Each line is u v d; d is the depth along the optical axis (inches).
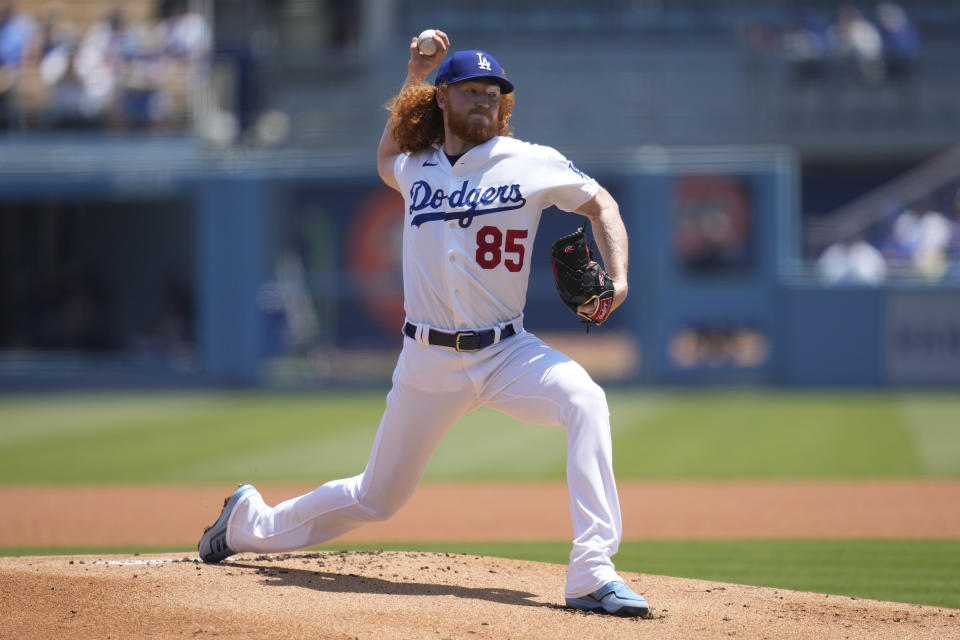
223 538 665.0
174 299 2849.4
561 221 2620.6
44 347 2874.0
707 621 560.7
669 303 2443.4
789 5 3189.0
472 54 585.9
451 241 581.6
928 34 3161.9
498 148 585.0
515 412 595.8
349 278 2623.0
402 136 613.0
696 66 2955.2
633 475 1380.4
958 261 2603.3
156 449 1662.2
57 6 2834.6
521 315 602.9
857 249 2556.6
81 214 3051.2
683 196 2519.7
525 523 1087.0
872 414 1961.1
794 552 907.4
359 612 546.6
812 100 2928.2
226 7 2945.4
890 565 840.3
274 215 2613.2
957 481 1291.8
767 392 2384.4
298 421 1990.7
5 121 2755.9
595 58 2974.9
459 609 560.4
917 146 2903.5
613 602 558.6
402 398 605.0
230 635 505.7
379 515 630.5
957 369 2351.1
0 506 1213.1
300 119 2942.9
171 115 2751.0
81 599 556.7
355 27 3228.3
